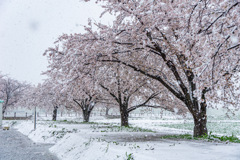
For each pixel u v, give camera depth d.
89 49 9.02
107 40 8.68
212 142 8.41
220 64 6.67
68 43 9.40
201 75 6.51
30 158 8.02
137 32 8.31
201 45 6.49
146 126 24.47
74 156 7.59
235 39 5.75
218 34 5.79
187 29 6.78
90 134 10.78
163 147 6.93
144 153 5.79
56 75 10.96
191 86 10.30
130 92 17.48
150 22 7.79
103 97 23.58
